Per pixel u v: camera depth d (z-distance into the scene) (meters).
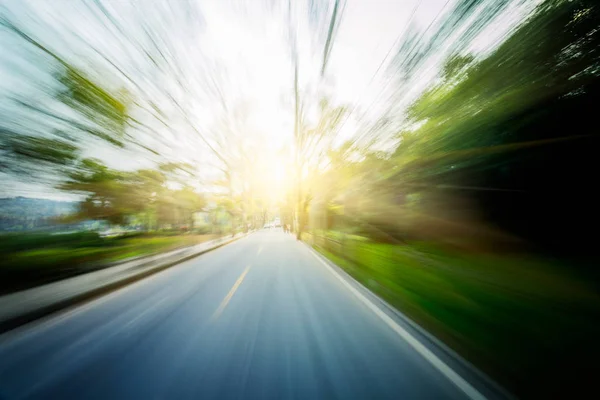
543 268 5.64
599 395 1.92
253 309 4.07
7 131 4.55
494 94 5.45
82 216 11.59
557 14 3.71
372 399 1.94
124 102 6.09
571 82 4.35
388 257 8.66
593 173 5.39
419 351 2.62
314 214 22.83
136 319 3.75
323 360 2.50
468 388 2.03
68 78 4.85
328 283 5.72
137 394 2.08
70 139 5.57
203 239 19.44
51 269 6.87
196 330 3.31
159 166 10.71
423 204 10.90
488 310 3.78
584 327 3.17
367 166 12.77
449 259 7.36
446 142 7.47
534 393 1.95
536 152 5.90
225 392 2.07
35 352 2.82
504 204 7.63
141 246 13.73
